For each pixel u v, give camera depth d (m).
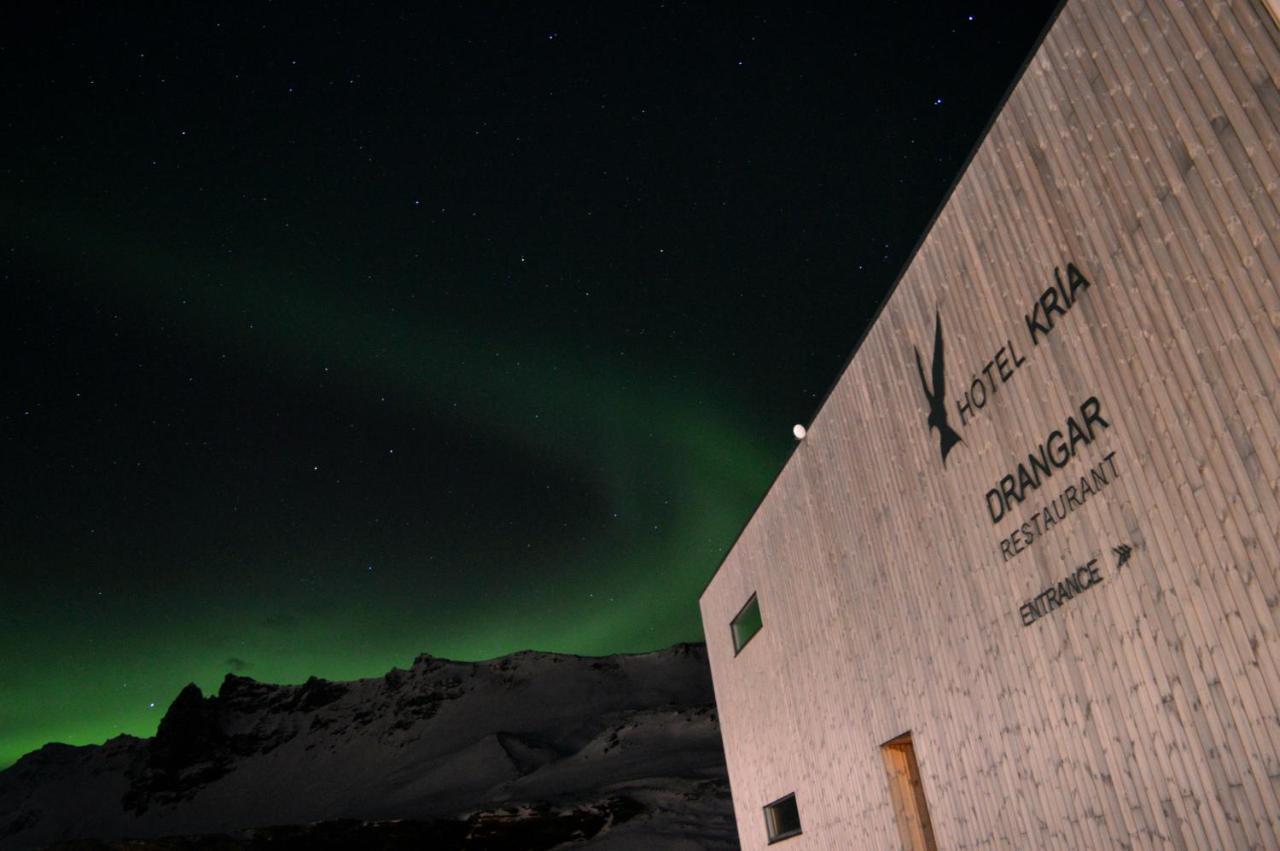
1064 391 4.29
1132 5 3.70
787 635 9.02
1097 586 4.17
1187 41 3.44
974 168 4.91
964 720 5.56
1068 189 4.15
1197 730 3.62
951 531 5.56
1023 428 4.68
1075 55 4.05
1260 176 3.14
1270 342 3.14
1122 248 3.83
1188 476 3.55
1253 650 3.30
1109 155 3.87
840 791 7.91
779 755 9.62
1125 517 3.93
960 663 5.57
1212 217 3.36
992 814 5.28
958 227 5.15
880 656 6.80
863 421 6.79
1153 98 3.62
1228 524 3.38
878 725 6.95
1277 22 3.07
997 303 4.83
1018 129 4.50
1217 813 3.53
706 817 46.50
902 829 6.68
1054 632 4.56
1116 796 4.15
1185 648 3.65
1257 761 3.31
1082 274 4.09
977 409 5.13
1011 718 5.02
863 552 6.96
